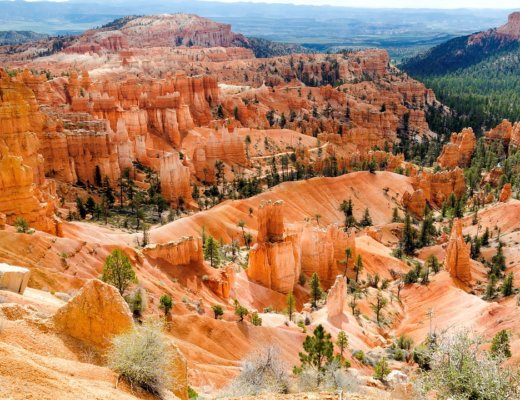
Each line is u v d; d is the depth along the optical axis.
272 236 93.62
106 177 129.62
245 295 83.50
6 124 85.25
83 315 22.73
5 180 66.50
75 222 87.19
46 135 118.88
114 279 49.38
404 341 71.50
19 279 34.09
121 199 124.19
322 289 95.00
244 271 92.44
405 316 89.31
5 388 15.18
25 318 21.89
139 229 105.00
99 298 23.19
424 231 131.62
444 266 103.00
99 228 89.75
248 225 119.25
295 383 38.16
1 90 84.31
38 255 55.06
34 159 90.88
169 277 70.00
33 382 16.08
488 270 108.19
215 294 74.81
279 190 140.38
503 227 128.88
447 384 23.77
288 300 76.00
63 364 19.06
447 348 24.91
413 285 98.81
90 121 135.25
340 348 61.41
